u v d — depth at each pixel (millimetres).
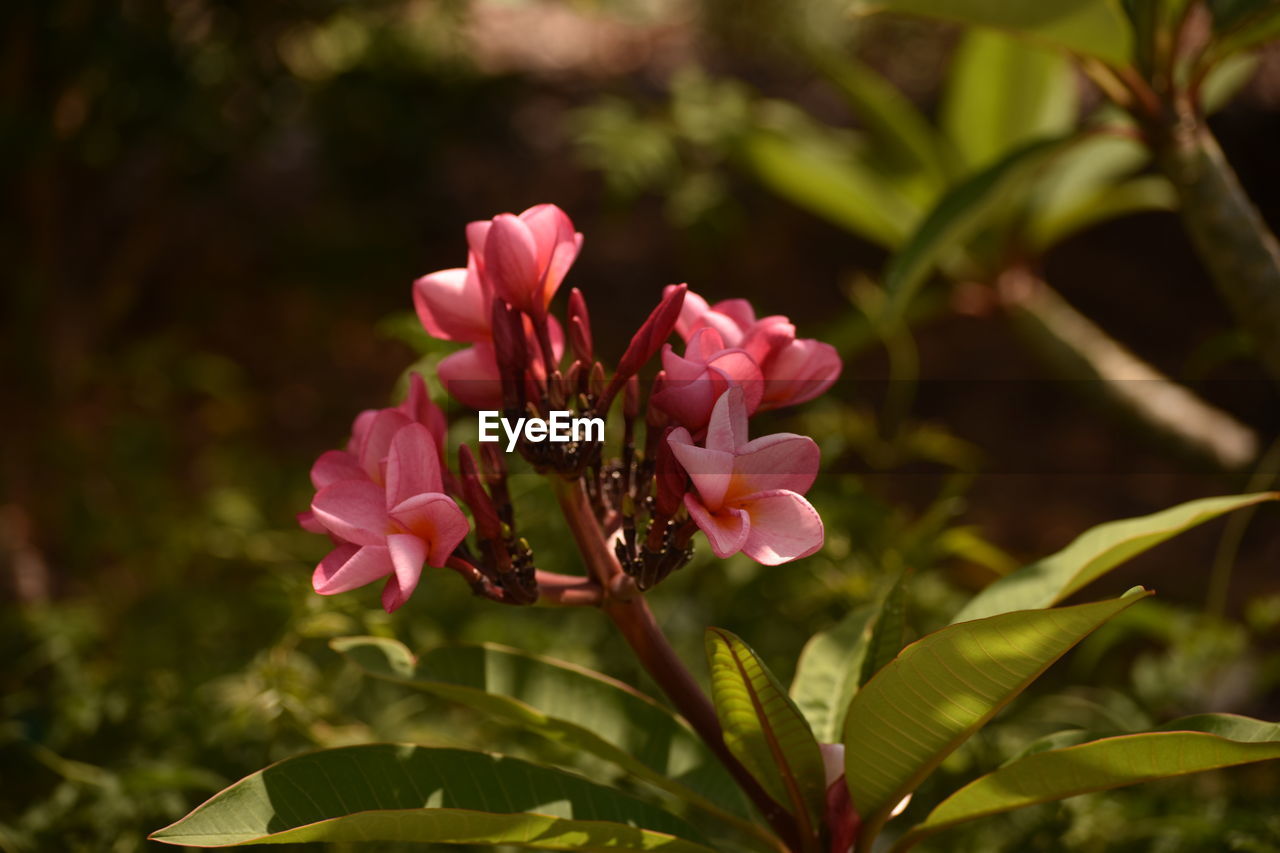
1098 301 3818
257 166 4324
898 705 986
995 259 1943
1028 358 3668
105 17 2268
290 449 3457
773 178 2236
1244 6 1247
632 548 1003
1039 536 2873
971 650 962
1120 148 1965
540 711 1105
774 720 997
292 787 1009
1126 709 1354
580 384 1016
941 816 1028
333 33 2889
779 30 4598
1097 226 4121
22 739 1250
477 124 3100
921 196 2146
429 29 2895
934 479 1832
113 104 2428
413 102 2840
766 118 2369
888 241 2158
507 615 1467
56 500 2529
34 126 2414
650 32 5309
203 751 1253
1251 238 1271
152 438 2600
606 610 1036
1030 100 1991
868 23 4641
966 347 3797
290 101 2682
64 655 1415
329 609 1219
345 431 3588
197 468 3123
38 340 2953
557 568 1326
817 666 1141
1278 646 1896
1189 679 1354
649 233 4395
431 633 1316
